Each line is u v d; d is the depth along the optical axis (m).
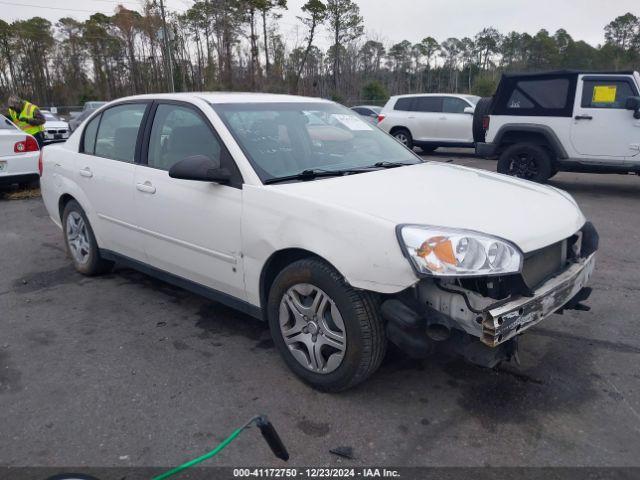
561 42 65.50
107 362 3.45
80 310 4.29
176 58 47.75
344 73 42.53
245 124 3.59
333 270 2.82
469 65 60.22
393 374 3.25
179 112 3.84
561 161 8.96
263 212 3.09
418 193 3.06
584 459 2.50
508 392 3.05
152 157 3.98
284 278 3.05
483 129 9.91
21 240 6.39
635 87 8.31
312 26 46.03
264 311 3.34
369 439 2.66
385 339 2.83
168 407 2.95
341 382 2.91
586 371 3.28
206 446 2.63
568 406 2.92
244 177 3.24
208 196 3.42
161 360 3.47
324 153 3.74
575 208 3.33
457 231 2.56
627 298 4.43
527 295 2.64
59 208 5.12
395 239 2.56
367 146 4.04
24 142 8.91
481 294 2.62
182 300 4.47
